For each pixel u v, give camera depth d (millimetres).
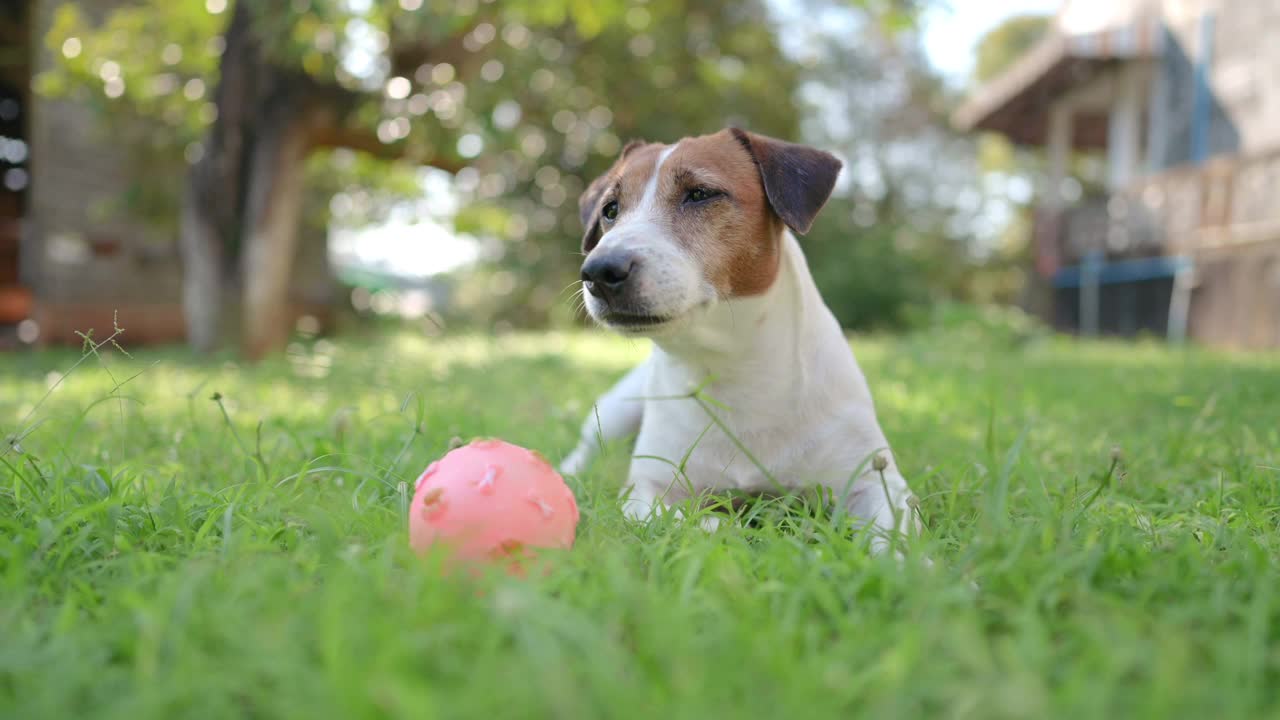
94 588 972
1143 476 1218
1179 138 4496
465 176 4457
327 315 5074
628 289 1115
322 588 942
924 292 6223
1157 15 4523
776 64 6867
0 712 846
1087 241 4828
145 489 1122
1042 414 1557
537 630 875
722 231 1156
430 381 1997
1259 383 1824
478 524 979
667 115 6141
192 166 3115
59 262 4242
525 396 1836
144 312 4500
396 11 2652
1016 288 9789
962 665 875
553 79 4871
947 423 1509
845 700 855
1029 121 5820
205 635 896
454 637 887
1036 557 960
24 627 912
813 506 1172
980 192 11016
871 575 949
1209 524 1055
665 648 874
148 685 853
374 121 2973
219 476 1208
